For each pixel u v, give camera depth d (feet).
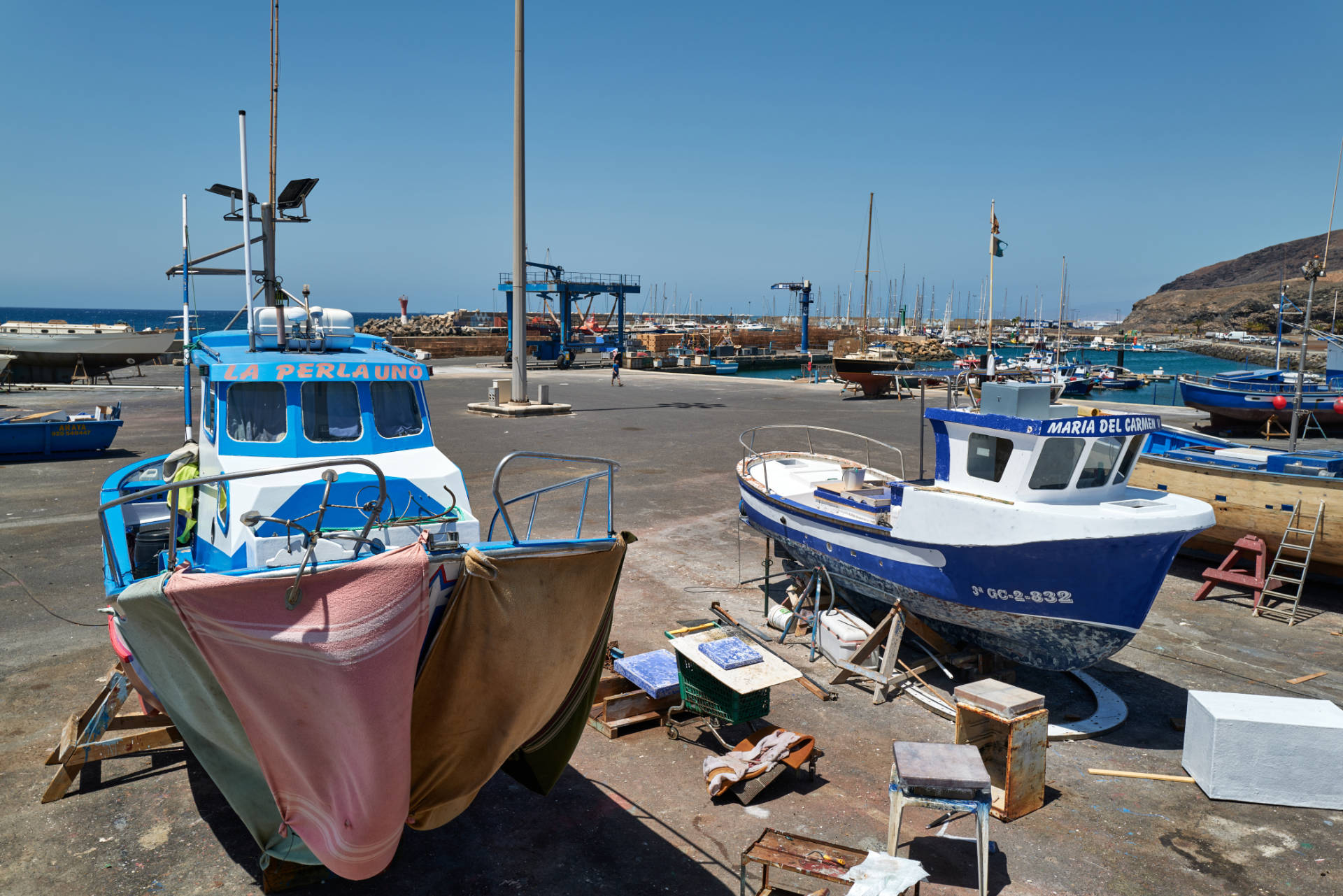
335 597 12.49
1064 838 16.81
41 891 14.32
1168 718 22.50
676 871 15.42
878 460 62.28
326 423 19.16
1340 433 83.61
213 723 13.67
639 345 253.24
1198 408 87.35
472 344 202.49
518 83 78.02
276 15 41.27
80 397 95.96
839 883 13.15
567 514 43.65
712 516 44.06
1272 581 33.19
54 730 19.99
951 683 24.80
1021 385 23.02
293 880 14.73
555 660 15.19
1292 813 17.89
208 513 18.80
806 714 22.31
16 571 32.07
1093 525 20.01
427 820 15.51
